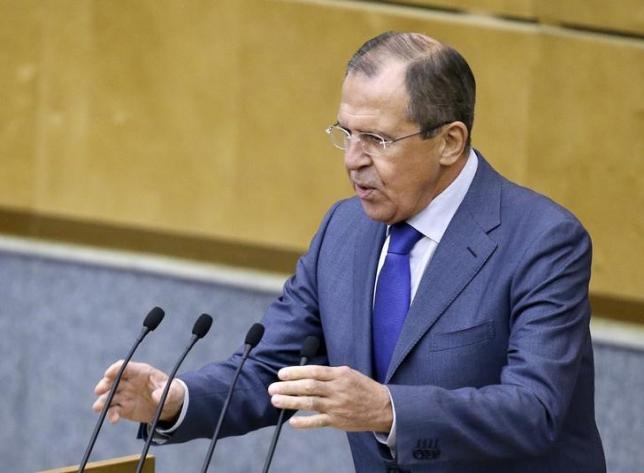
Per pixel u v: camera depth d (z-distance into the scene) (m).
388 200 8.77
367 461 9.41
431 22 15.43
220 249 16.88
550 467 9.05
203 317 8.90
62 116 17.42
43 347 17.78
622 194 14.83
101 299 17.42
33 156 17.64
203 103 16.70
